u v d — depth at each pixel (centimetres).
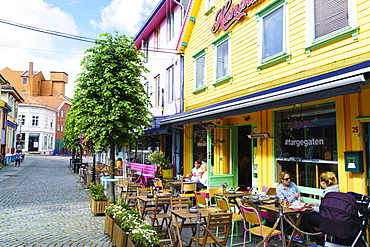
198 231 469
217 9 1059
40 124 5322
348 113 595
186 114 1002
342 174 600
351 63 586
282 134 764
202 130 1168
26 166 2916
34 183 1673
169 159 1431
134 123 898
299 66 712
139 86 931
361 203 450
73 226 759
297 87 550
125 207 679
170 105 1414
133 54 930
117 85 865
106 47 870
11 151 3469
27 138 5150
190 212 565
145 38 1859
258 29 852
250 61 881
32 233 696
